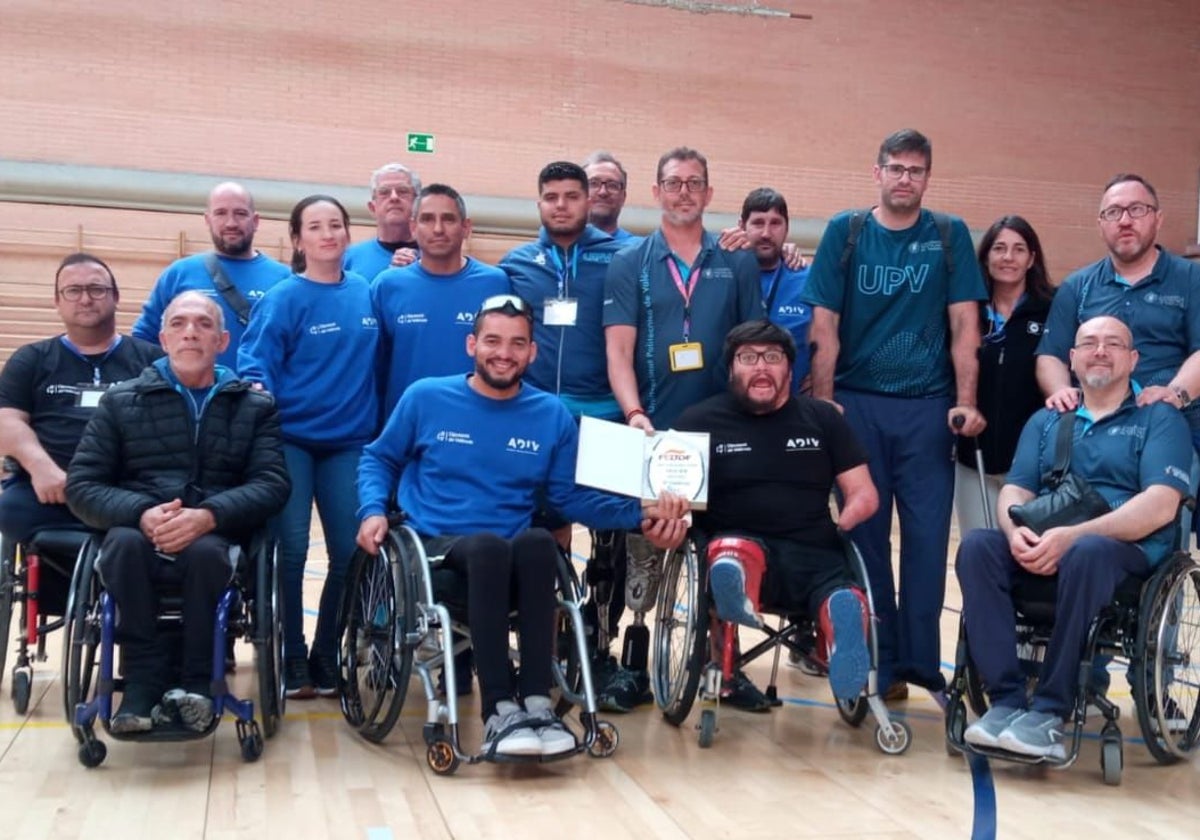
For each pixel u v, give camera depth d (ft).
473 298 12.86
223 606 10.00
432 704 10.16
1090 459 11.27
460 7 36.14
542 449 11.35
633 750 11.00
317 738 11.14
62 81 33.32
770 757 10.89
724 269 12.73
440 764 10.05
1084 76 40.47
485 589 10.24
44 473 11.69
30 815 8.88
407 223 15.30
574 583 10.85
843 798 9.70
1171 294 12.30
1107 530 10.48
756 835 8.76
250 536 11.12
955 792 9.93
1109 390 11.42
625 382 12.41
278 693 11.04
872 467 12.81
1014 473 11.75
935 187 39.52
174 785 9.66
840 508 12.42
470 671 12.94
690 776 10.22
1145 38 40.83
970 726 10.41
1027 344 13.14
